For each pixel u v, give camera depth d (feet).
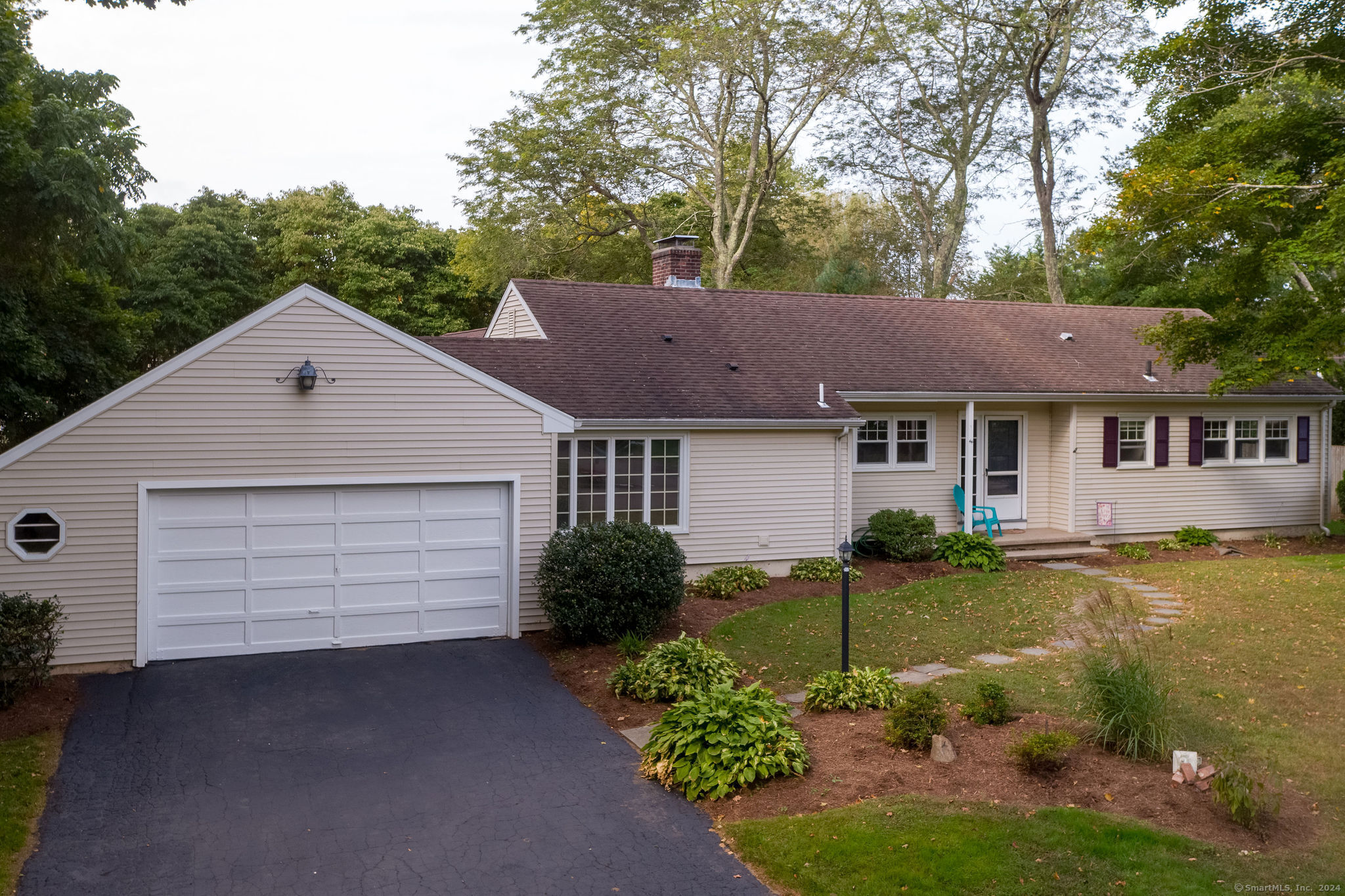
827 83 104.88
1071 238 112.27
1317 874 21.72
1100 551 65.36
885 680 33.58
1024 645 41.98
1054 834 23.21
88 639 37.42
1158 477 69.15
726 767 27.12
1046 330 74.43
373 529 41.60
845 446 56.44
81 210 45.34
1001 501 67.21
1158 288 101.91
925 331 70.13
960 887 21.33
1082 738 29.19
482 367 51.83
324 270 143.74
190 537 38.99
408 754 30.04
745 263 129.80
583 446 50.31
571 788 27.61
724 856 23.65
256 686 36.17
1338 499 77.92
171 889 21.70
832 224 144.97
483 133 117.29
